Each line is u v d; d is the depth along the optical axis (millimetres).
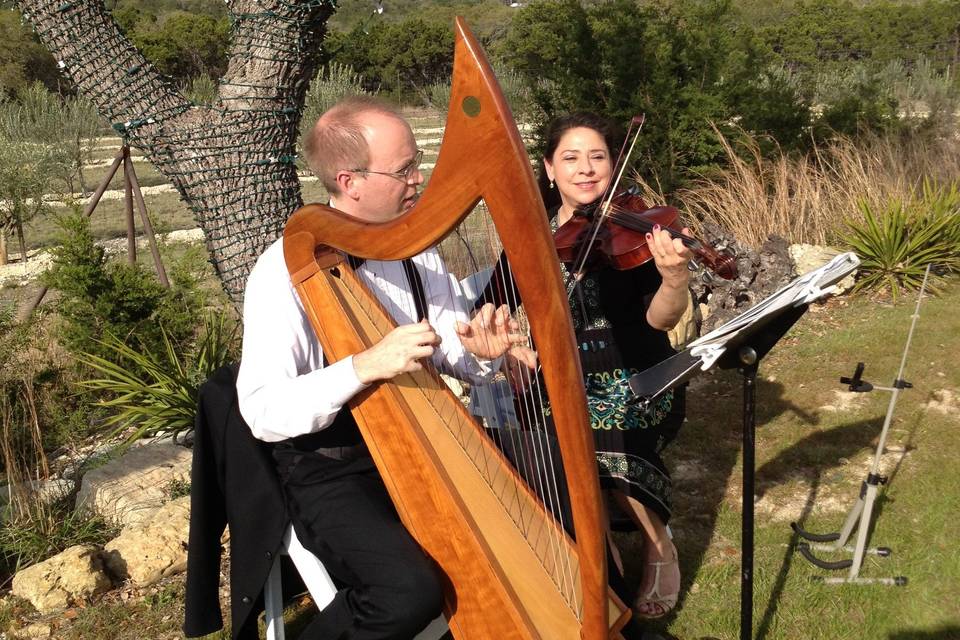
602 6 8438
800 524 3688
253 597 2461
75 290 5508
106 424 5062
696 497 3957
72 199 5848
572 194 2994
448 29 27797
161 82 4758
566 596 2123
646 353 2902
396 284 2689
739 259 6375
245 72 4660
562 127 3002
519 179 1648
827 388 5094
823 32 23750
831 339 5918
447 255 3160
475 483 2318
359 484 2430
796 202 7945
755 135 8516
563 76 8391
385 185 2396
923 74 16094
